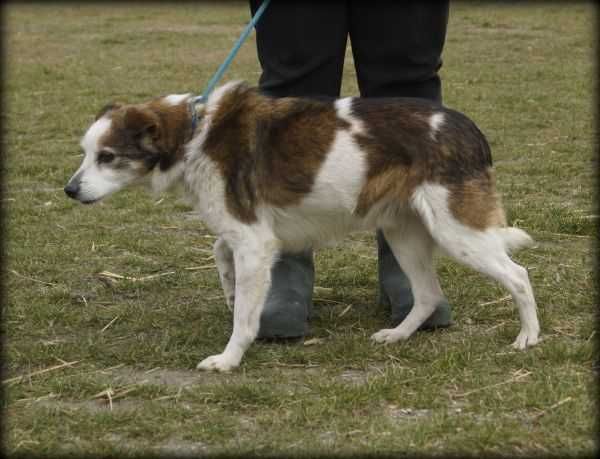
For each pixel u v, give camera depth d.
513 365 6.62
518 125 15.59
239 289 6.85
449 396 6.16
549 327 7.36
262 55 7.75
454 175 6.69
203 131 6.77
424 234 7.32
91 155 6.83
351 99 6.96
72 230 10.58
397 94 7.65
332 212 6.98
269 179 6.84
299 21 7.41
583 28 26.55
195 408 6.09
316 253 9.60
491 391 6.14
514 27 27.05
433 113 6.81
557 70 20.67
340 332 7.65
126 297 8.59
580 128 15.19
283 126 6.84
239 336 6.86
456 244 6.75
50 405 6.20
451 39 25.34
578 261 9.08
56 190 12.33
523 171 12.62
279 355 7.05
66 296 8.52
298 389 6.33
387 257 7.96
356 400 6.08
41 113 17.31
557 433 5.54
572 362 6.63
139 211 11.31
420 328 7.57
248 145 6.76
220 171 6.75
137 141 6.79
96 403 6.26
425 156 6.70
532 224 10.23
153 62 23.19
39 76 21.34
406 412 5.97
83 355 7.09
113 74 21.62
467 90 18.64
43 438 5.67
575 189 11.73
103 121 6.88
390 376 6.43
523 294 6.95
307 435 5.64
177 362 6.96
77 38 27.67
